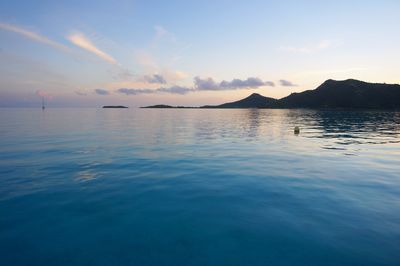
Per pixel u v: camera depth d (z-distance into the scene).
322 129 32.53
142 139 22.61
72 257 5.25
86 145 19.00
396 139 22.91
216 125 39.72
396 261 5.04
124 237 6.00
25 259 5.19
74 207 7.61
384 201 7.96
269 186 9.45
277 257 5.22
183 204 7.84
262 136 25.19
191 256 5.28
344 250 5.40
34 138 22.78
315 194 8.59
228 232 6.18
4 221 6.73
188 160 13.95
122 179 10.34
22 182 9.88
